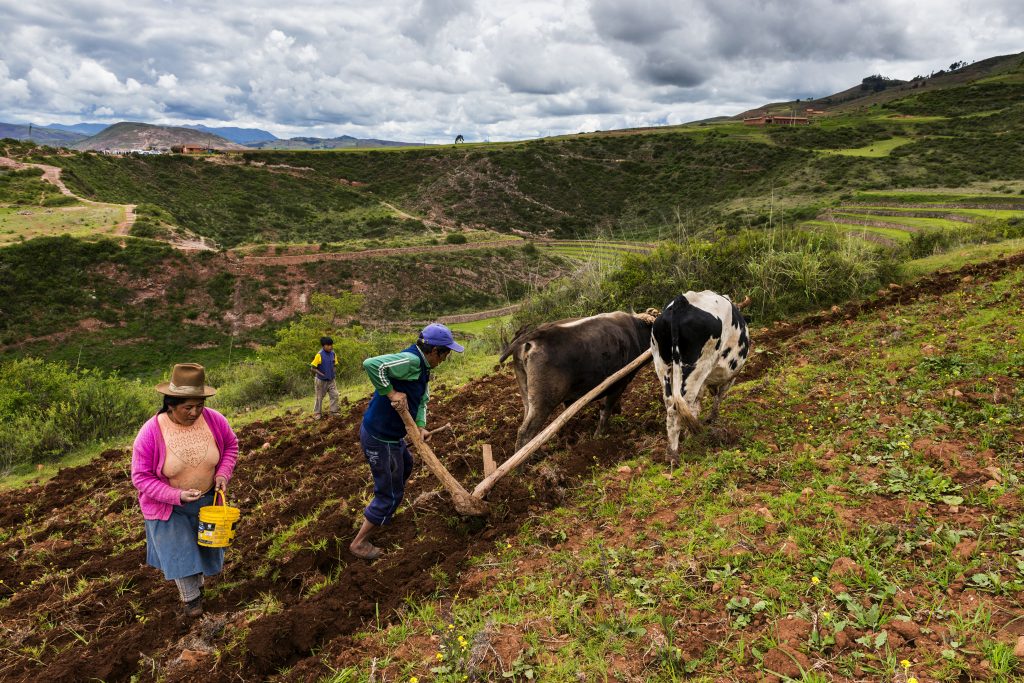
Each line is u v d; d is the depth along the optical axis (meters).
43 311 49.66
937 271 13.22
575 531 4.97
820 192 85.62
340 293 60.97
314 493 7.22
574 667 3.29
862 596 3.41
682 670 3.14
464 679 3.34
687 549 4.16
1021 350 6.54
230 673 3.89
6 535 7.70
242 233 91.88
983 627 3.03
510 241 82.00
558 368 6.17
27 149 97.75
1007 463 4.45
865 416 5.79
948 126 122.44
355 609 4.41
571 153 137.00
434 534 5.31
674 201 110.19
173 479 4.33
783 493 4.70
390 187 128.88
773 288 12.98
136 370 46.66
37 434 12.91
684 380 5.74
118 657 4.20
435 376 13.87
